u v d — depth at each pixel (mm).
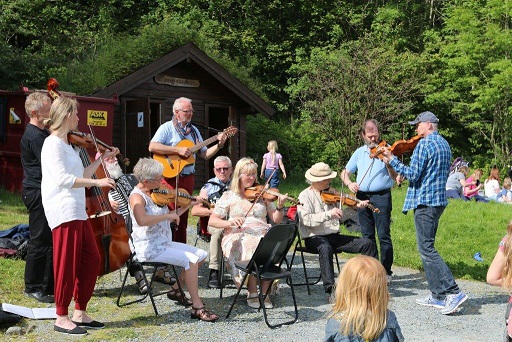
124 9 26875
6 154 12547
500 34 23031
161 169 5879
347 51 23953
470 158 26203
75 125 5207
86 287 5312
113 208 6293
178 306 6160
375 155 6914
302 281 7520
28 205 5910
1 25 21609
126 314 5855
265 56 26859
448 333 5844
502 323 6203
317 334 5559
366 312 3248
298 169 23250
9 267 6914
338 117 23125
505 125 24469
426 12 27688
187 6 26234
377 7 27172
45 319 5539
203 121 16562
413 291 7336
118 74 16375
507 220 12852
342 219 7762
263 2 27234
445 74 24969
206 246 9070
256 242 6266
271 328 5668
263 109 17125
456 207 14133
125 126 15180
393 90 23312
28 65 18766
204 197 6391
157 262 5762
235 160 17203
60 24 25391
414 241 10359
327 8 27359
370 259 3352
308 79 23672
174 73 15977
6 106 12570
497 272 4012
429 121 6570
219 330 5547
